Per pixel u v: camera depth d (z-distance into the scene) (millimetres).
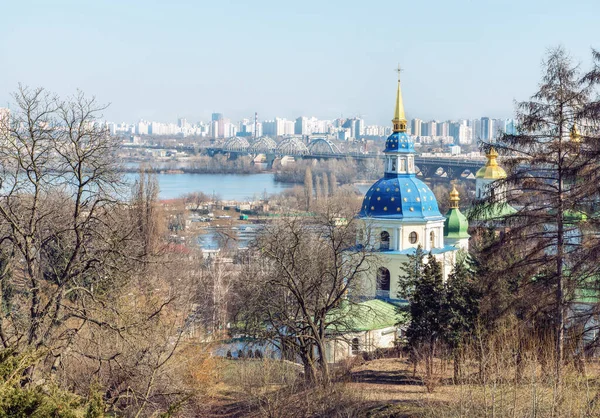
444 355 69312
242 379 72500
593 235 55688
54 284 53438
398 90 112312
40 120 47125
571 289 55875
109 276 49562
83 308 47781
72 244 52031
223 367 75250
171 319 73688
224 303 103250
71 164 47969
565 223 56781
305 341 73875
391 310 100438
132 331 50844
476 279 69312
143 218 102375
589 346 54438
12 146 46188
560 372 51906
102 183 49594
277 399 60969
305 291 72625
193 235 184875
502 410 48500
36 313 46156
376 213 109875
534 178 57812
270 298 74438
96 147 47938
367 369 78938
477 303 67875
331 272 76125
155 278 80188
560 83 56594
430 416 54125
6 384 28500
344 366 80875
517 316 63344
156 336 54188
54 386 31312
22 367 30125
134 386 47719
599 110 54469
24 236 46406
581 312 57812
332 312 83688
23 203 50438
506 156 59656
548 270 59750
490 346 56812
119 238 51219
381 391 66750
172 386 52781
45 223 51531
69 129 47844
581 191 54625
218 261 124875
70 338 46562
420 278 77375
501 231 67438
